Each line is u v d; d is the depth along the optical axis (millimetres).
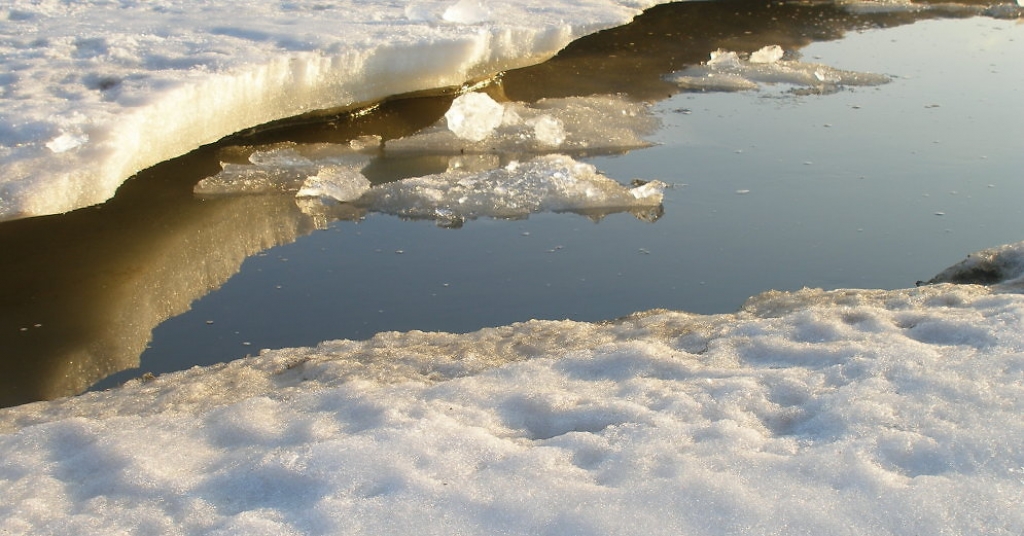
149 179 7188
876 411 3014
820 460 2789
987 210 6730
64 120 6059
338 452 2992
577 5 10008
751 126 8438
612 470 2850
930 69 10062
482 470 2895
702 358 3654
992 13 12227
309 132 8148
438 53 8398
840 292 4395
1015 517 2502
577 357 3723
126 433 3332
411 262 6121
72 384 4848
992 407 2971
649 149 7941
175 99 6613
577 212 6844
